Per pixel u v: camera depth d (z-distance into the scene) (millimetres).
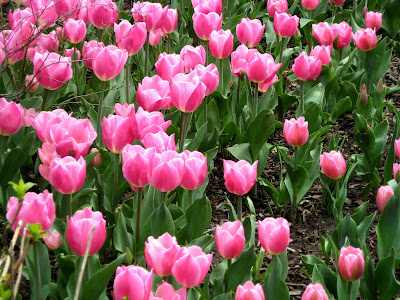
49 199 1460
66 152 1655
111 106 2322
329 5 3309
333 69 2568
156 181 1619
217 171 2287
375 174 2143
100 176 1861
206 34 2363
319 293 1479
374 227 2072
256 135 2104
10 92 2232
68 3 2186
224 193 2201
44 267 1591
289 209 2150
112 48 2104
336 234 1801
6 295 1239
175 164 1623
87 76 2787
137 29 2080
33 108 2029
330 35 2457
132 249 1756
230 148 2125
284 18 2426
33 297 1583
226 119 2332
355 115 2211
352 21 2938
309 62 2232
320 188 2248
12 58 2012
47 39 2172
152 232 1721
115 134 1737
